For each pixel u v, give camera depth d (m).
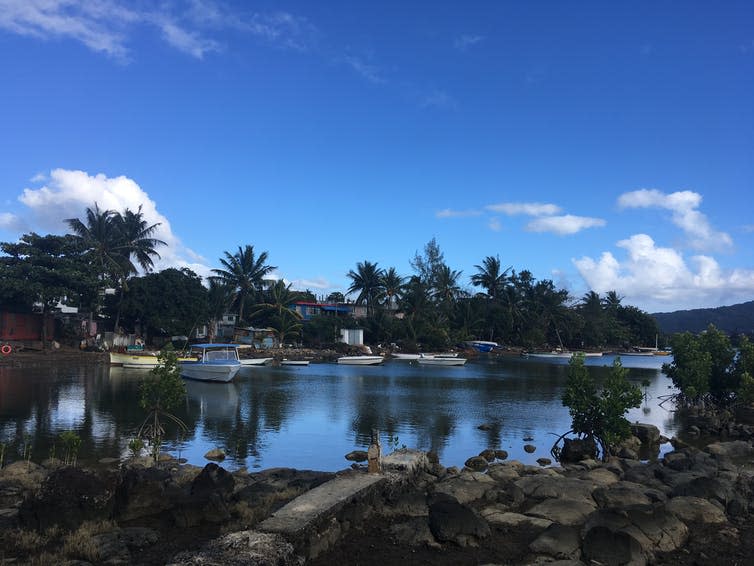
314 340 72.69
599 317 102.88
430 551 7.40
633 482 11.85
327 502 7.75
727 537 8.37
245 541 6.41
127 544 7.33
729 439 21.42
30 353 49.66
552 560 7.12
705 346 29.00
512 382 40.66
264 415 24.52
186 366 39.78
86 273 52.78
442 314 84.50
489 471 13.87
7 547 7.31
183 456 16.67
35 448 17.05
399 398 30.83
